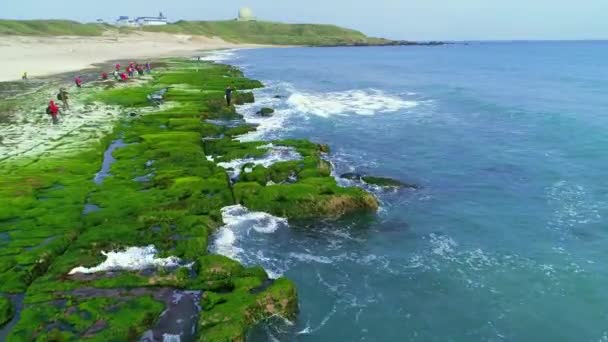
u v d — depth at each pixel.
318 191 24.91
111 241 19.62
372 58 158.75
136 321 14.62
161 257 18.81
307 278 18.91
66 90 57.56
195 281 16.97
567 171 31.41
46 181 26.38
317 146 35.44
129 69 75.06
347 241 22.14
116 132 37.69
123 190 25.30
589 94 63.22
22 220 21.52
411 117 49.25
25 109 46.06
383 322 16.36
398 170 32.44
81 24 188.38
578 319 16.52
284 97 61.31
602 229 23.06
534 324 16.30
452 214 25.33
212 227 21.84
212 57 138.75
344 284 18.56
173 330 14.62
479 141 39.50
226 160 31.67
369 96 64.19
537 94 64.44
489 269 19.72
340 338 15.52
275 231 22.73
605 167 31.81
